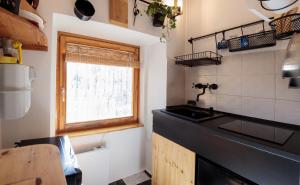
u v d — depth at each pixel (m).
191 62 1.73
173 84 1.94
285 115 1.25
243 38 1.39
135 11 1.57
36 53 1.12
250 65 1.44
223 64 1.65
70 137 1.61
